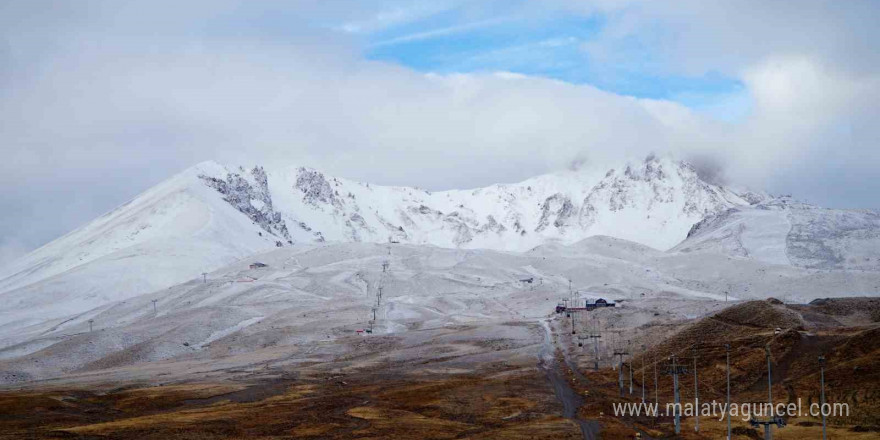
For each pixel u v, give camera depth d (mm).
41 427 155375
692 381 164625
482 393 176125
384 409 164250
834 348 155625
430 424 146000
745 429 124938
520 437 128250
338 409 166625
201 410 170125
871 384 135500
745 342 174625
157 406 182250
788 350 160625
